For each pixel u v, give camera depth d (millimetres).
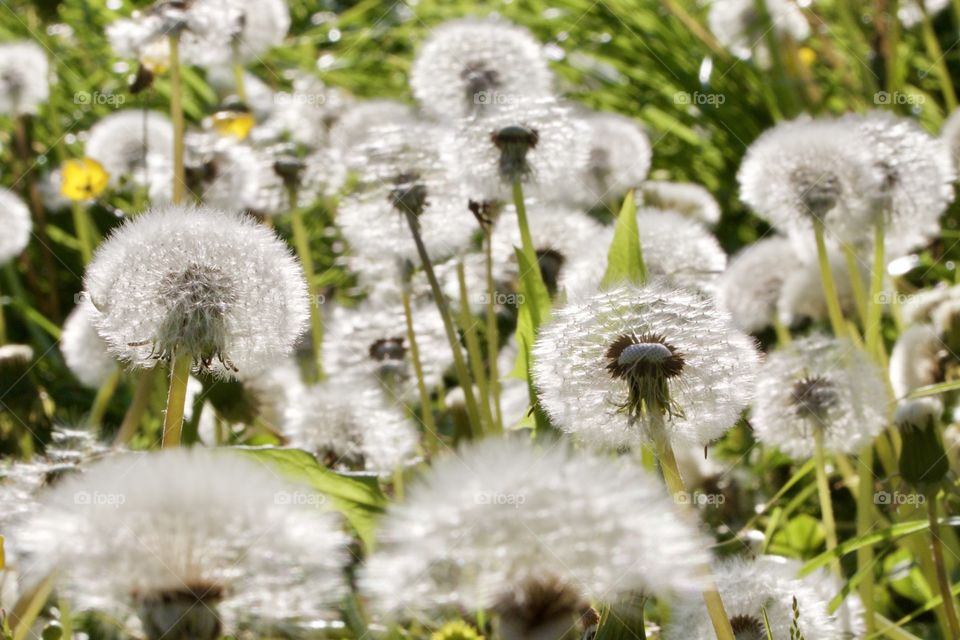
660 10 8312
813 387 3699
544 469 1800
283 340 2594
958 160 5297
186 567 1688
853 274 4430
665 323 2623
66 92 8336
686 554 1802
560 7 8844
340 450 4012
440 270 4898
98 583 1679
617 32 8273
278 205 5410
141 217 2658
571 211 4965
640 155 5738
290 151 5582
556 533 1715
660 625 3096
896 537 3586
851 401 3680
